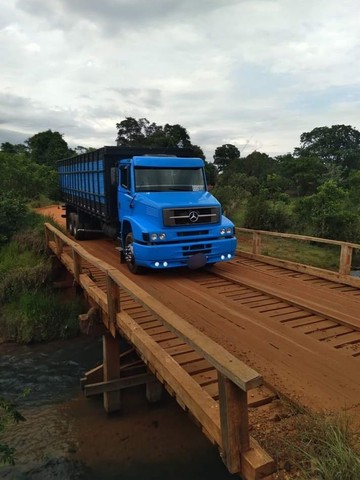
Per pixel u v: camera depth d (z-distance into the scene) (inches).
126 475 229.5
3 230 625.9
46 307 451.8
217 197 1020.5
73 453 249.0
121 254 409.4
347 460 104.8
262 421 141.7
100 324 283.1
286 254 686.5
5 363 378.9
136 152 443.5
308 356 196.1
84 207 561.0
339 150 3577.8
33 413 293.3
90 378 300.2
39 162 2452.0
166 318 137.6
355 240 744.3
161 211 329.1
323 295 296.4
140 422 277.6
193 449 248.8
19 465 239.8
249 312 262.8
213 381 172.7
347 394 160.2
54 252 491.5
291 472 112.7
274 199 1289.4
